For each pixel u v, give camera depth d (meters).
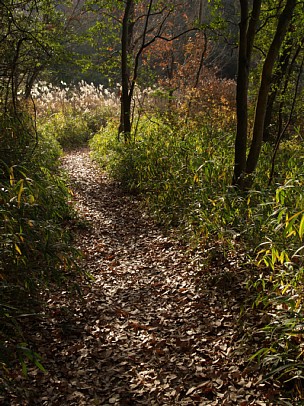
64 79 24.45
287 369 3.60
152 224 8.97
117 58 15.74
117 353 4.56
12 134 9.13
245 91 7.81
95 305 5.61
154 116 15.13
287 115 14.20
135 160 11.59
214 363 4.20
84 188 12.21
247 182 7.73
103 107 25.62
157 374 4.17
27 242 4.68
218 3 9.73
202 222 6.71
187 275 6.25
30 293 5.11
